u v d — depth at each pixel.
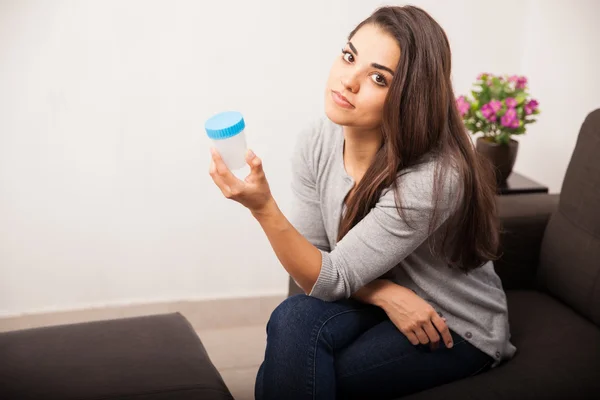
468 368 1.44
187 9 2.20
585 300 1.64
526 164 2.58
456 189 1.34
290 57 2.33
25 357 1.38
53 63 2.15
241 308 2.48
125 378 1.33
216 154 1.20
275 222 1.27
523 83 2.16
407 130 1.32
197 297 2.51
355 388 1.40
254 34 2.27
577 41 2.26
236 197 1.23
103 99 2.22
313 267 1.31
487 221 1.43
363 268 1.33
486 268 1.52
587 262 1.64
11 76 2.13
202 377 1.37
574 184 1.73
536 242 1.81
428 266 1.44
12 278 2.33
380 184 1.36
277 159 2.43
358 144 1.42
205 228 2.44
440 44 1.31
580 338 1.56
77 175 2.28
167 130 2.30
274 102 2.36
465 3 2.44
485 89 2.16
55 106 2.19
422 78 1.30
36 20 2.10
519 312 1.68
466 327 1.43
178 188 2.38
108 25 2.16
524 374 1.42
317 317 1.37
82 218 2.33
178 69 2.25
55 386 1.28
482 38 2.50
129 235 2.38
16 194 2.25
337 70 1.34
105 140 2.26
